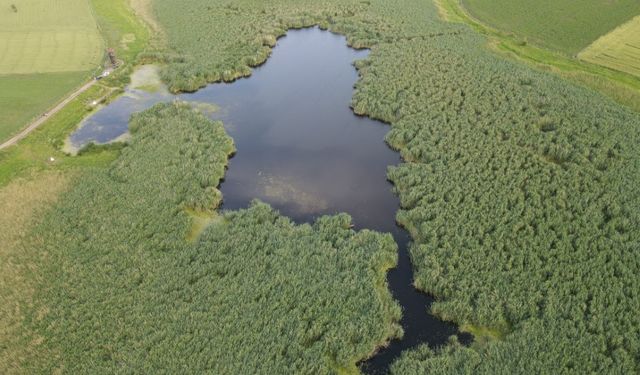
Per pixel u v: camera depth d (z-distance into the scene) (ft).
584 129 179.83
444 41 257.34
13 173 171.53
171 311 119.55
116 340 113.70
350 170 177.37
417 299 128.67
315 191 166.91
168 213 150.92
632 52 237.86
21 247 138.62
